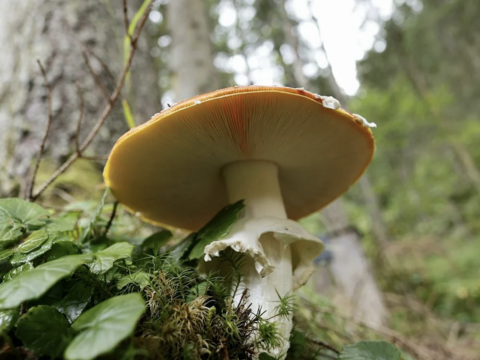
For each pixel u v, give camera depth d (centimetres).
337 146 16
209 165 17
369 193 110
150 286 12
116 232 20
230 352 12
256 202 16
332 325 28
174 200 20
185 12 54
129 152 14
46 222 15
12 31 30
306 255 17
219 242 13
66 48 29
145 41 38
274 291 14
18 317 10
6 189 24
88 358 8
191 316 11
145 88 35
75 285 11
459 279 76
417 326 52
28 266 11
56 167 25
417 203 141
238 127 14
